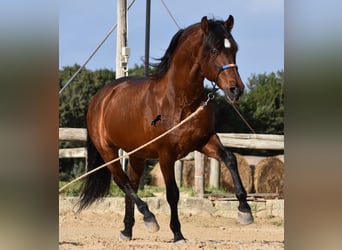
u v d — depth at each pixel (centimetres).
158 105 948
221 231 1309
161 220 1448
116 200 1505
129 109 1012
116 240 1092
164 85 948
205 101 923
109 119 1067
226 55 862
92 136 1136
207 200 1514
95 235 1207
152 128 955
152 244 962
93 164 1159
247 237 1207
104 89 1138
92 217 1459
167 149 934
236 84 847
